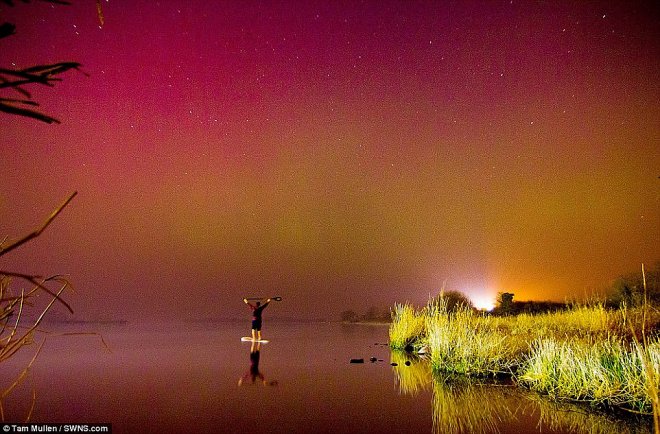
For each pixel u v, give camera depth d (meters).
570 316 13.71
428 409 5.41
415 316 13.43
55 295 1.70
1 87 1.36
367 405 5.61
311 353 11.59
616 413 5.16
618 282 16.89
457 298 21.69
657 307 13.02
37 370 8.37
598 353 6.48
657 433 3.22
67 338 16.70
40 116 1.39
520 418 4.97
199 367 8.82
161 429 4.52
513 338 9.50
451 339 8.84
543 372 6.59
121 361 9.75
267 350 12.36
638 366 5.53
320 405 5.60
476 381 7.32
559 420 4.88
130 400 5.84
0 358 1.79
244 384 7.03
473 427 4.64
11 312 1.82
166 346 13.39
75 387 6.72
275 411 5.28
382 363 9.58
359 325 33.91
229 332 21.59
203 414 5.12
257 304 15.76
